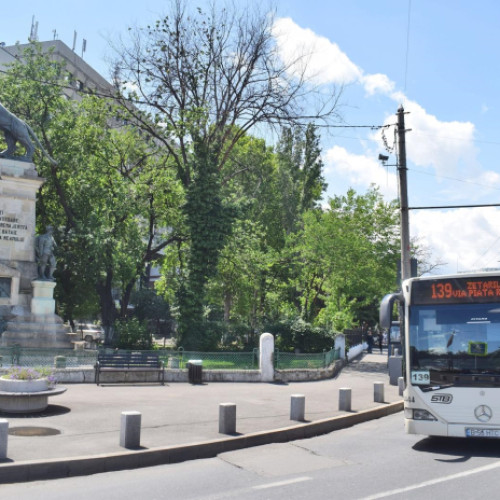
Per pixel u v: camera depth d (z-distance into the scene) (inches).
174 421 519.2
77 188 1364.4
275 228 1983.3
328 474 360.8
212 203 1259.2
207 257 1257.4
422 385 441.7
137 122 1382.9
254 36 1341.0
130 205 1321.4
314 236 1541.6
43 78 1332.4
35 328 991.0
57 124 1342.3
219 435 456.8
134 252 1316.4
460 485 328.5
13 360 773.3
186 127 1298.0
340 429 554.6
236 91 1355.8
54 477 346.3
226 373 896.9
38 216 1412.4
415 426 439.2
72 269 1346.0
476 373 430.0
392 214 1555.1
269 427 500.1
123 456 374.9
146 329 1294.3
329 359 1125.7
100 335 1760.6
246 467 380.5
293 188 2028.8
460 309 446.0
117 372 808.9
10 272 1015.6
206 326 1273.4
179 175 1369.3
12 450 381.7
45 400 549.6
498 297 440.1
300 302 1713.8
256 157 1975.9
